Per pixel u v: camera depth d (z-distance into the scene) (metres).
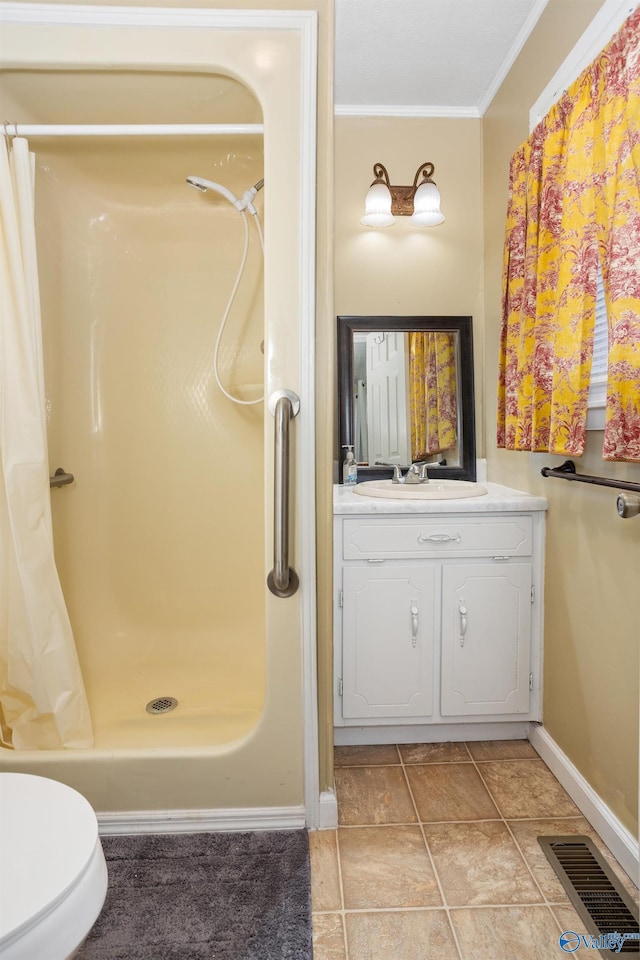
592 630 1.64
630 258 1.26
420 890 1.40
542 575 1.98
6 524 1.58
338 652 1.97
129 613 2.23
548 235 1.68
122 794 1.55
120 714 1.84
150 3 1.42
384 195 2.34
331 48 1.44
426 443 2.52
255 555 2.23
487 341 2.50
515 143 2.14
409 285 2.52
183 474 2.24
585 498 1.68
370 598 1.96
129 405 2.22
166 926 1.28
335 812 1.60
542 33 1.90
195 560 2.25
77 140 1.85
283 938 1.25
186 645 2.21
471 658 1.98
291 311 1.48
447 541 1.95
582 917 1.31
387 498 2.07
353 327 2.50
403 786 1.81
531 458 2.09
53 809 0.90
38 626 1.57
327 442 1.52
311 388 1.49
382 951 1.23
